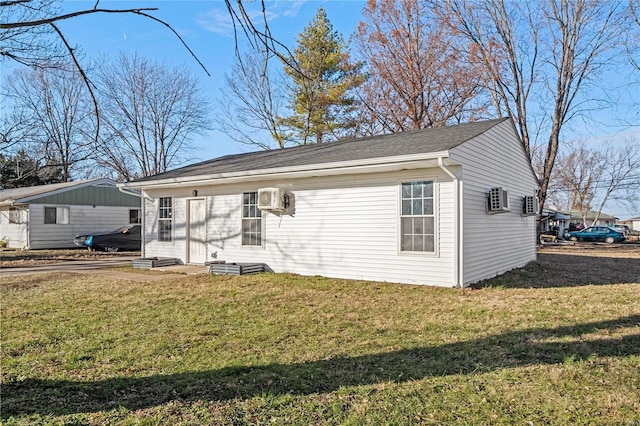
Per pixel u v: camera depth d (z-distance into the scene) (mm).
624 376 3541
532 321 5445
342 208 9492
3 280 9375
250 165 11078
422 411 2941
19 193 20578
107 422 2816
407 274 8625
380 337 4750
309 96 18812
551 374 3584
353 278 9289
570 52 20672
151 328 5184
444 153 7426
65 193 19828
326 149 11508
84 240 19047
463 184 8125
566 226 45531
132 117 26969
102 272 10914
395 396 3178
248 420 2830
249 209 11125
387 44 22406
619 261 14227
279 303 6699
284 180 10438
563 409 2957
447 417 2857
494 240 9930
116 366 3854
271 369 3744
